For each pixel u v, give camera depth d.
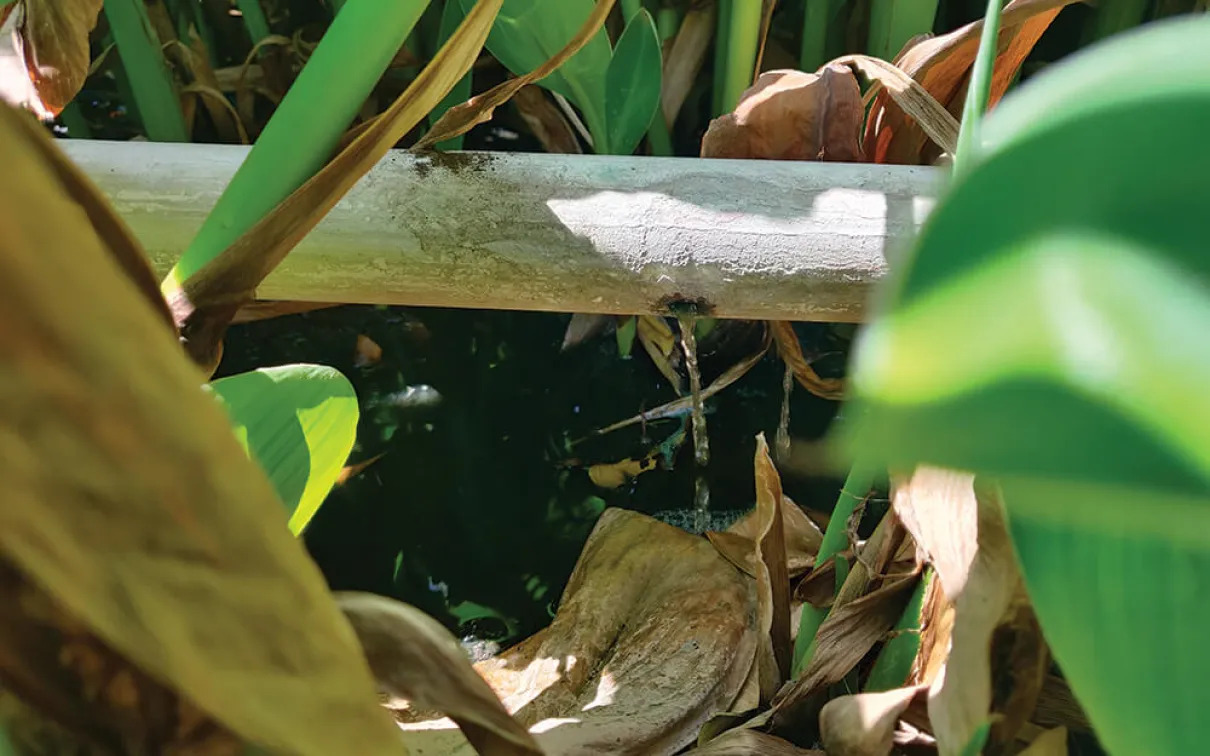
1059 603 0.20
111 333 0.17
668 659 0.60
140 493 0.19
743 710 0.55
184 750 0.26
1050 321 0.09
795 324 0.79
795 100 0.61
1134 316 0.09
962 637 0.32
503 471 0.71
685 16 0.83
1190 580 0.19
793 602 0.60
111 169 0.56
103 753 0.26
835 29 0.87
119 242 0.26
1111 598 0.20
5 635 0.24
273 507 0.20
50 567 0.20
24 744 0.26
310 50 0.88
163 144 0.58
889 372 0.09
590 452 0.73
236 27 0.95
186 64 0.87
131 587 0.20
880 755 0.41
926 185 0.56
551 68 0.50
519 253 0.56
